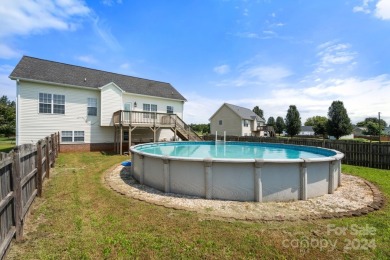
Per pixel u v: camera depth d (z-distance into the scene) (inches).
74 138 533.0
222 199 190.4
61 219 142.8
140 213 154.6
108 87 569.0
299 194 192.4
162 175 213.9
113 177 271.4
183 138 720.3
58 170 309.0
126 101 629.9
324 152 325.7
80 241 115.4
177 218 146.3
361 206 175.3
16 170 113.3
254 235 124.0
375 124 1768.0
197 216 150.3
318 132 1571.1
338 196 202.5
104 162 388.5
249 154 377.7
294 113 1551.4
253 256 104.6
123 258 101.4
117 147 584.4
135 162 263.0
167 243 114.4
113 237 119.9
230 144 573.0
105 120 564.4
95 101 567.2
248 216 151.7
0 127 1137.4
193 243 114.8
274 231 129.2
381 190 222.7
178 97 764.6
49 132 492.7
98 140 571.5
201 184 195.9
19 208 115.6
